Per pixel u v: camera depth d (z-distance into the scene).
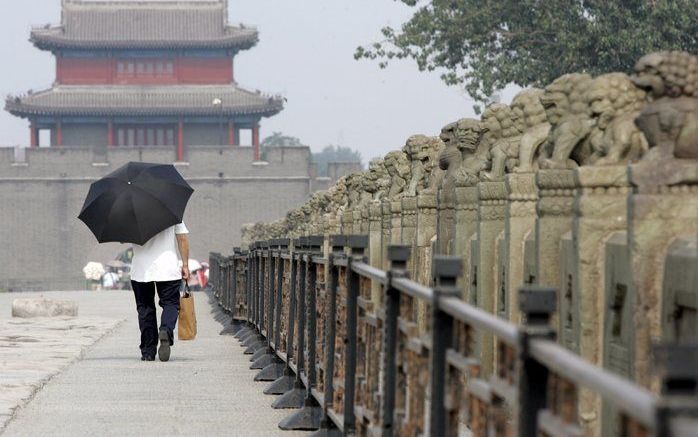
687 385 5.59
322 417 19.67
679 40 78.06
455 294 10.54
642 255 12.52
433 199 28.31
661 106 12.80
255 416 22.30
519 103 23.30
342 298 17.89
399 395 12.91
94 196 33.16
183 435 19.80
